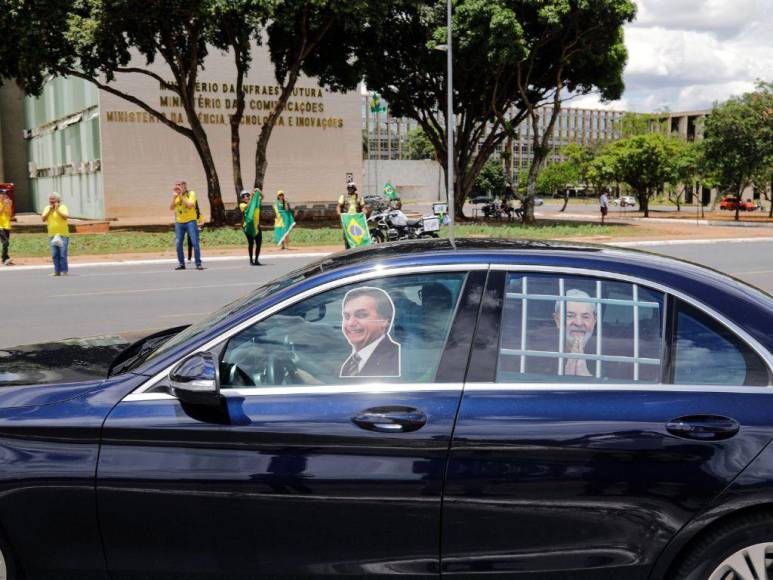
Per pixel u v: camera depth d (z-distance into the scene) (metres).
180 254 17.03
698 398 2.62
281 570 2.66
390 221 20.64
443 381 2.70
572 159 80.56
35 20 23.83
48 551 2.71
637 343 2.73
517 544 2.59
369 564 2.63
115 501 2.68
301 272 3.21
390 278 2.87
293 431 2.63
